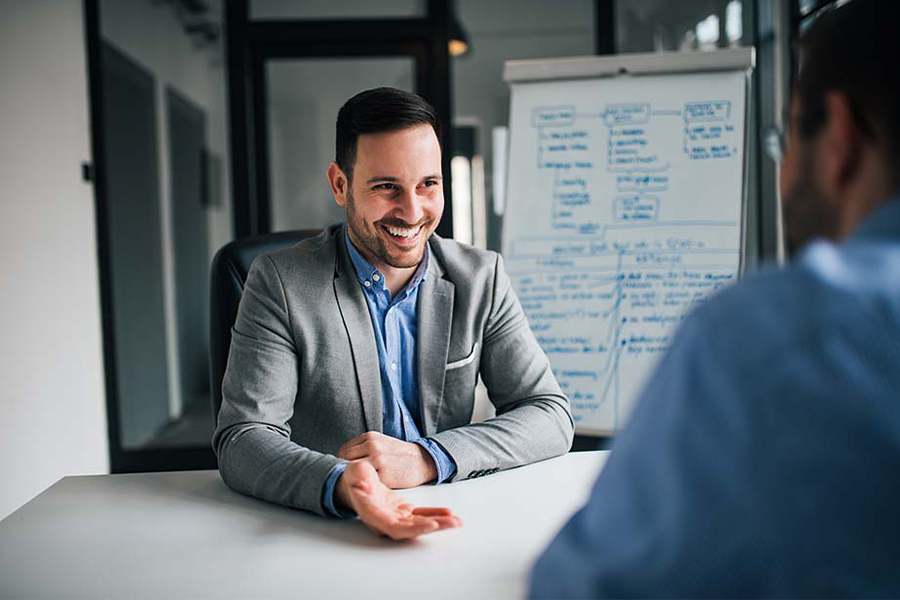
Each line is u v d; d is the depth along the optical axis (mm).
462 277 1460
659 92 2455
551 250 2473
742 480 332
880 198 384
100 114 3646
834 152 399
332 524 1014
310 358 1347
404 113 1269
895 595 316
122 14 3852
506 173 2529
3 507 2562
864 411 315
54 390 2986
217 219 3971
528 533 961
